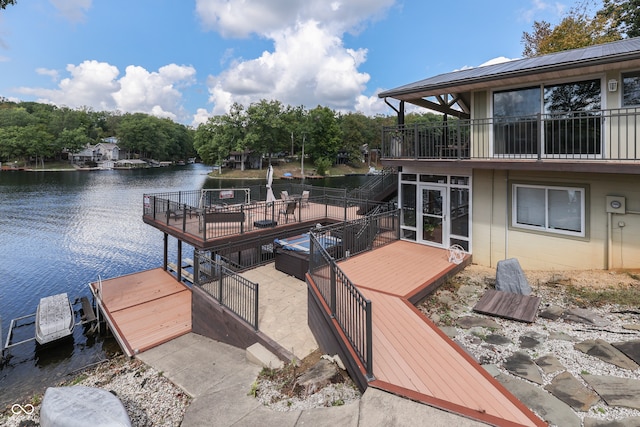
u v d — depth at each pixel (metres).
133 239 23.81
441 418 3.16
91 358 9.64
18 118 85.81
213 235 11.45
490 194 8.58
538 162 7.12
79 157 87.44
